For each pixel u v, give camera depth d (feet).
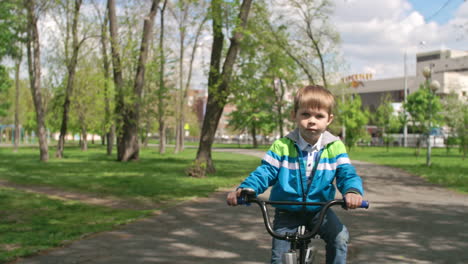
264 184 9.89
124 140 80.74
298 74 83.51
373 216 27.32
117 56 76.43
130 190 40.32
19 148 153.17
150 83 102.01
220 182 47.06
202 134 55.77
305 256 8.87
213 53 55.11
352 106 141.90
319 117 9.60
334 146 9.90
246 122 183.52
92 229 23.24
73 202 33.58
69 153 115.55
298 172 9.89
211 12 52.70
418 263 17.29
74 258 17.75
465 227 24.13
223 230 23.38
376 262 17.39
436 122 101.14
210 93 55.06
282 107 137.90
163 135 118.62
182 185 44.27
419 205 31.86
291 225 9.91
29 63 81.82
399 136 211.41
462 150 94.89
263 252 18.89
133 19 75.31
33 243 19.89
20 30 77.05
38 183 45.55
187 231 23.09
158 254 18.49
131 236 21.84
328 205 8.77
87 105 112.06
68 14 82.48
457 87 191.93
